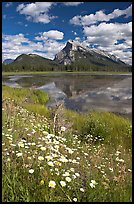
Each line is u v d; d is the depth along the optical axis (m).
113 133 11.41
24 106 14.93
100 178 4.21
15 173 3.44
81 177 3.80
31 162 3.70
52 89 52.81
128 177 4.71
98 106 29.33
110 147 9.29
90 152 7.11
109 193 3.61
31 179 3.34
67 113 15.29
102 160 6.07
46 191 3.14
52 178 3.39
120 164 5.79
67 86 61.59
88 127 10.80
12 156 3.95
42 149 4.08
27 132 6.08
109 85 64.19
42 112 15.09
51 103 29.42
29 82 76.00
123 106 29.31
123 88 54.69
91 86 61.38
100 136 10.25
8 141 4.59
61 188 3.14
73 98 37.00
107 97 38.50
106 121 13.36
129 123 13.28
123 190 3.79
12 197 2.97
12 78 102.38
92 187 3.40
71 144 7.17
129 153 8.18
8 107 8.53
